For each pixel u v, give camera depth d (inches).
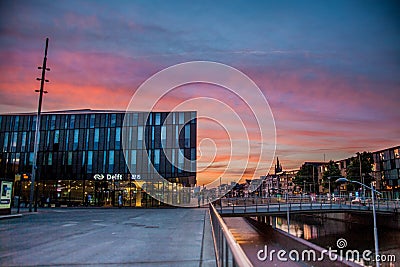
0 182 895.7
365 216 1972.2
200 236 545.6
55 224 758.5
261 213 1574.8
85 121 2074.3
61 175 2033.7
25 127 2149.4
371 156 2849.4
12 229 639.8
